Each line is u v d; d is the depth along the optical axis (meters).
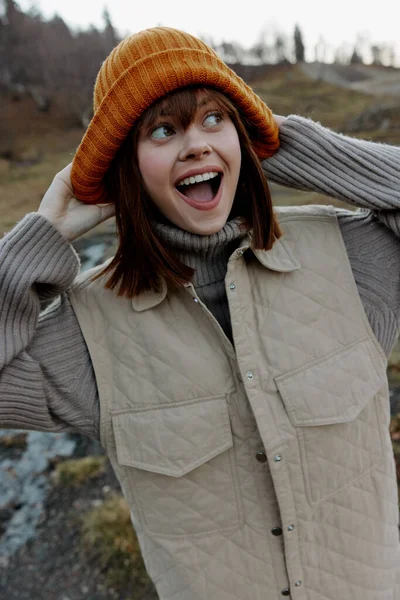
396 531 1.33
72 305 1.20
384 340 1.24
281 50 60.69
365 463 1.22
